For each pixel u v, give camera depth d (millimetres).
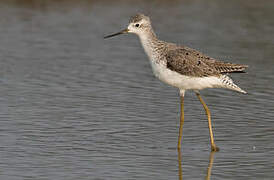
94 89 19125
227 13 29844
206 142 15000
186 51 14766
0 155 13703
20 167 13094
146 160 13750
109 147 14438
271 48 23984
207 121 16453
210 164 13602
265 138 15117
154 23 27531
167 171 13156
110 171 13023
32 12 29156
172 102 18094
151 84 19844
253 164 13555
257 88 19297
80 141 14742
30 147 14250
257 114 16875
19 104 17406
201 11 30141
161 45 15055
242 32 26375
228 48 23797
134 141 14891
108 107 17406
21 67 21281
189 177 12844
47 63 21891
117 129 15656
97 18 28344
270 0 32281
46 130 15414
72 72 20906
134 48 24375
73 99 18047
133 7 30453
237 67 14547
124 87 19422
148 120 16438
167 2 31703
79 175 12750
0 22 27172
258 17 29062
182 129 15844
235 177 12820
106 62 22281
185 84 14766
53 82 19719
